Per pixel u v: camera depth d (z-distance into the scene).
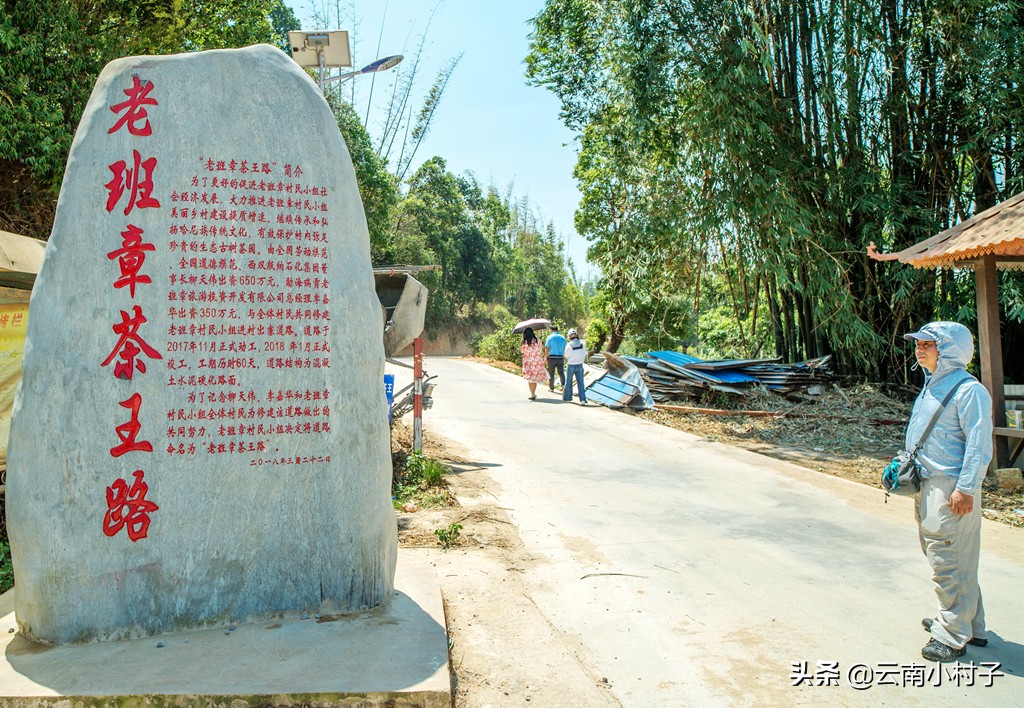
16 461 3.10
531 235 43.31
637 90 10.84
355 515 3.40
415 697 2.67
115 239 3.20
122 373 3.15
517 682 3.06
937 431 3.37
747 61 10.28
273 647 3.00
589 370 14.24
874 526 5.48
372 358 3.51
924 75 10.47
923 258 7.34
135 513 3.14
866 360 11.30
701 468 7.62
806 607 3.92
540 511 5.82
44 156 6.28
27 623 3.10
